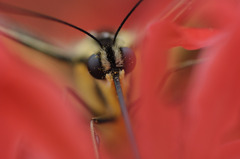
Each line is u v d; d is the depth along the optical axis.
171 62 0.09
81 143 0.08
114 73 0.09
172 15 0.09
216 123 0.08
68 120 0.08
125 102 0.09
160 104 0.08
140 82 0.08
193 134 0.08
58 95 0.08
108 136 0.09
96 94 0.09
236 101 0.08
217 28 0.09
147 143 0.08
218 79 0.08
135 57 0.09
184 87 0.08
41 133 0.08
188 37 0.08
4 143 0.08
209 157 0.08
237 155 0.08
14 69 0.08
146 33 0.08
